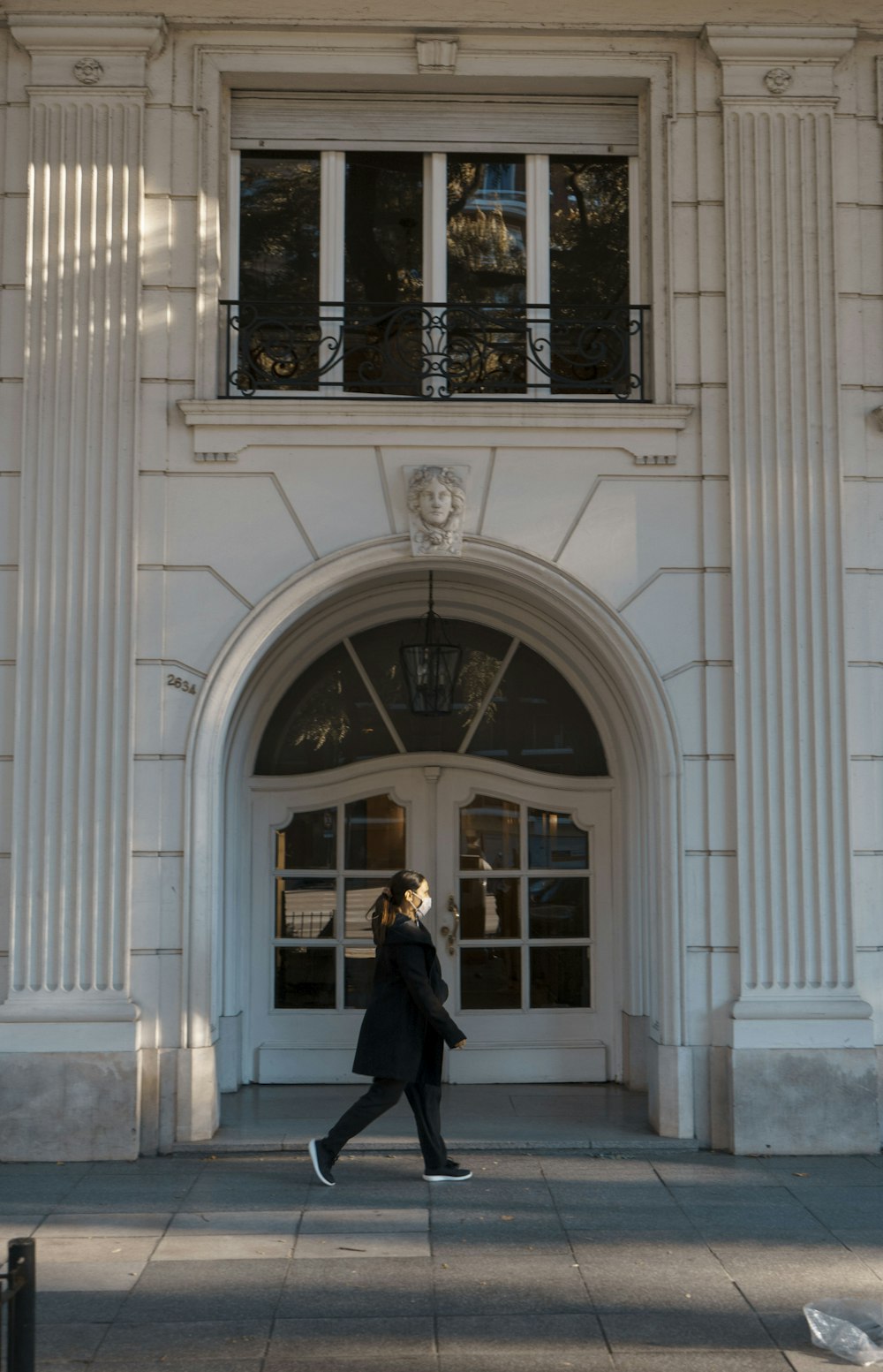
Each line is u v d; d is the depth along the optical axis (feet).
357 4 25.39
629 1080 27.91
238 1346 15.38
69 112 25.21
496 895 28.84
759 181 25.48
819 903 24.26
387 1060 21.18
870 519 25.11
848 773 24.47
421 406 24.70
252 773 28.58
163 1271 17.71
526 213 26.76
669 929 24.34
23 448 24.67
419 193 26.76
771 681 24.64
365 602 28.12
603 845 28.73
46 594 24.52
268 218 26.50
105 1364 14.88
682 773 24.59
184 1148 23.54
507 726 29.07
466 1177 21.85
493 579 25.59
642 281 26.45
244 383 25.62
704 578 24.95
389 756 28.89
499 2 25.48
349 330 26.04
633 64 25.79
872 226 25.68
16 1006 23.59
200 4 25.27
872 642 24.93
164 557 24.66
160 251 25.22
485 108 26.53
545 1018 28.53
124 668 24.36
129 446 24.72
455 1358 15.08
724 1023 24.12
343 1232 19.29
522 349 26.14
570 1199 20.92
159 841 24.16
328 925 28.66
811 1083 23.72
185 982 23.85
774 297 25.32
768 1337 15.70
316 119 26.45
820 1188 21.54
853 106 25.81
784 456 25.05
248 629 24.53
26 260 25.02
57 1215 20.07
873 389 25.40
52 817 24.07
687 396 25.25
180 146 25.41
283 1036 28.27
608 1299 16.81
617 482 25.07
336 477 24.86
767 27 25.40
